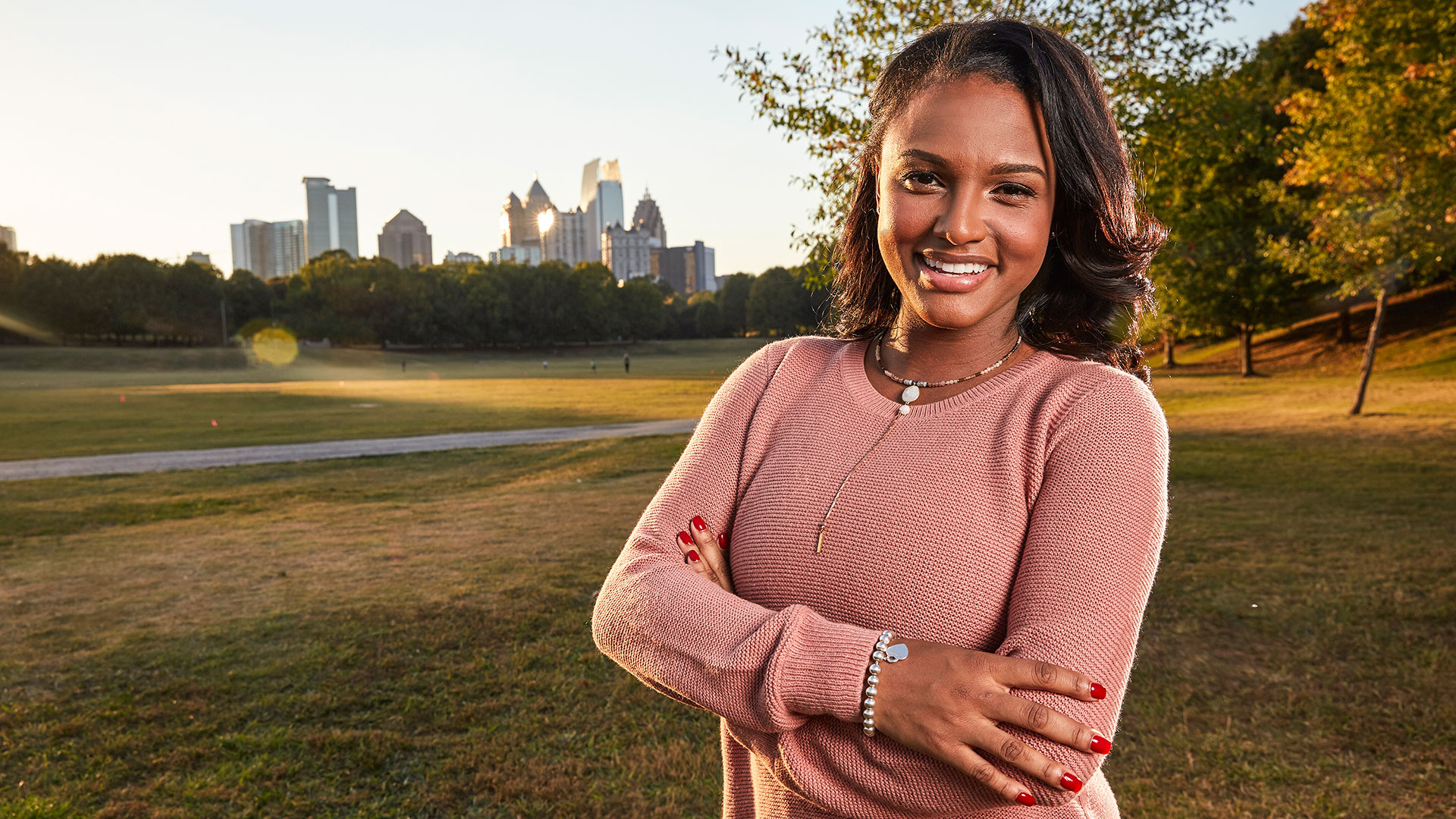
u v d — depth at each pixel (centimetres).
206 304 10412
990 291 96
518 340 11012
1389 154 1337
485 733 460
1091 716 80
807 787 90
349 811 391
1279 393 2392
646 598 104
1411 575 650
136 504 1248
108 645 608
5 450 1953
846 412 110
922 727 81
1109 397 95
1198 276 2661
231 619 662
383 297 10331
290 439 2150
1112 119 97
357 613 667
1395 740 411
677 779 410
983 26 97
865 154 120
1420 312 3634
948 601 94
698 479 121
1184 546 773
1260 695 467
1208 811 360
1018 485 95
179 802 399
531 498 1227
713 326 13075
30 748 453
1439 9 1169
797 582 102
